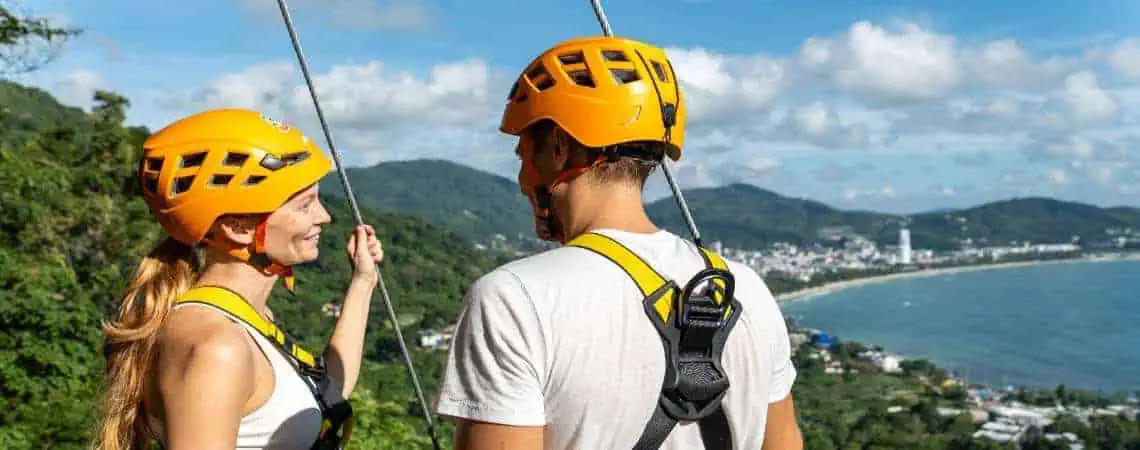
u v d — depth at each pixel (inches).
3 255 361.1
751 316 74.6
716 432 73.2
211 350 80.7
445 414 69.3
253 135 88.4
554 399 67.3
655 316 68.6
